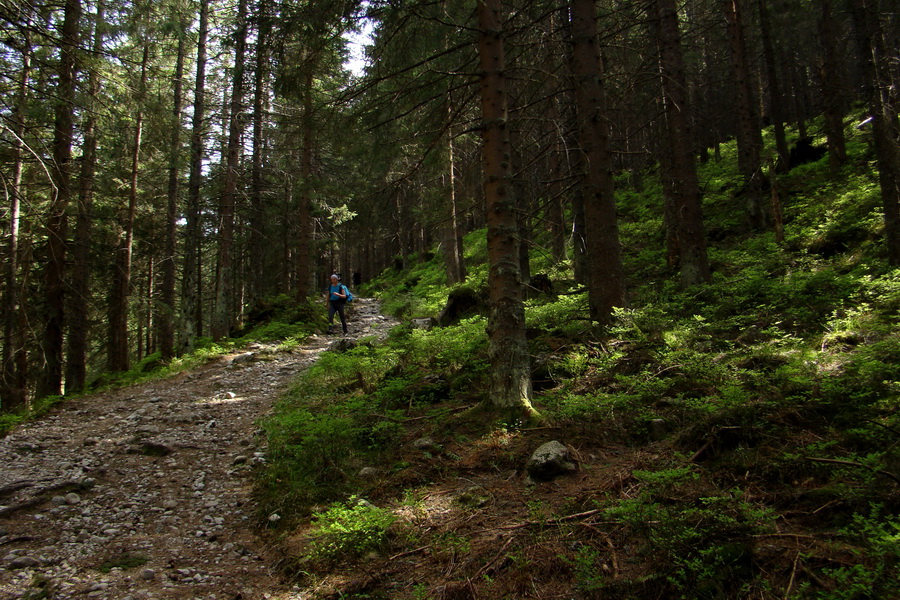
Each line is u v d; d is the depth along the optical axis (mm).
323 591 3570
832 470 3639
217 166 18969
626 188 25109
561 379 6926
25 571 4195
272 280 28219
